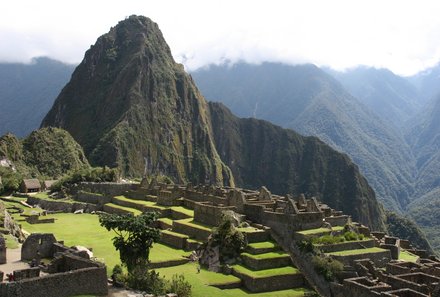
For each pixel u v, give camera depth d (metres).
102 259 51.44
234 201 68.31
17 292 32.97
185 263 58.38
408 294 43.94
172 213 80.75
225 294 47.97
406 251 71.44
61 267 40.44
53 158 195.38
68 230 74.81
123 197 104.56
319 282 52.66
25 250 44.56
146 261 46.44
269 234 60.56
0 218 58.66
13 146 184.75
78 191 111.94
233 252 57.41
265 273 53.56
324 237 57.09
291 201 60.72
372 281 48.75
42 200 109.19
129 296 38.50
